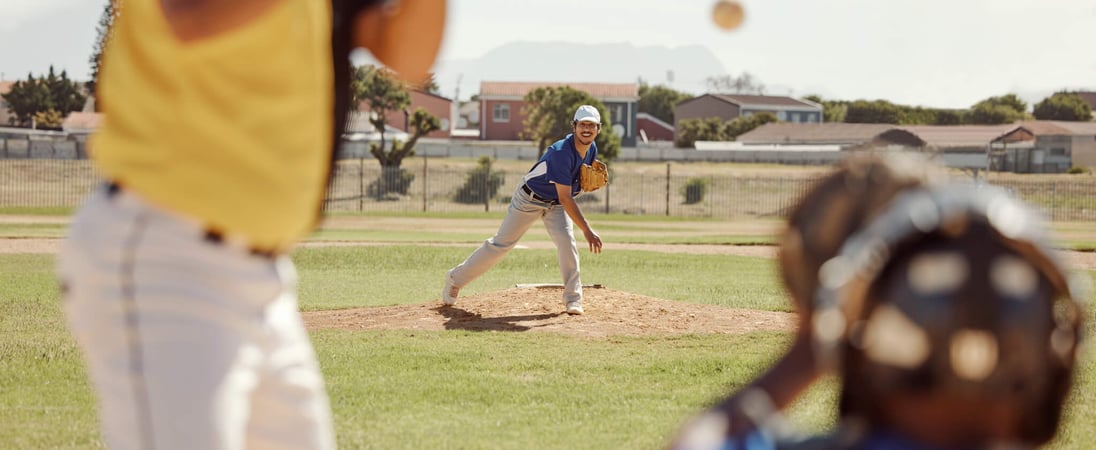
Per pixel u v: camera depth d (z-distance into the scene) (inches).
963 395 46.6
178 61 100.3
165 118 102.4
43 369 308.0
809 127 3659.0
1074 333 48.0
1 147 2480.3
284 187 107.0
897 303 46.2
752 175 2456.9
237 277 107.0
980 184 50.8
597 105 2213.3
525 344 369.7
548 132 2470.5
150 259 104.0
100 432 232.2
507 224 434.6
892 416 49.6
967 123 4586.6
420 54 123.8
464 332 396.2
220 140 103.3
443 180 2116.1
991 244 46.0
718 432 54.9
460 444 229.8
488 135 4015.8
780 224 55.5
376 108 2140.7
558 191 418.9
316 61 108.3
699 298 556.7
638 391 289.6
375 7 122.1
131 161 104.6
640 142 4138.8
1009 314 44.9
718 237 1168.2
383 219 1470.2
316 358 335.0
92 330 106.8
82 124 3248.0
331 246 893.8
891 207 49.6
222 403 103.1
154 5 101.2
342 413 258.1
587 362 334.3
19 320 432.1
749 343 376.5
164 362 102.4
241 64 101.6
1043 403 48.2
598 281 663.1
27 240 933.2
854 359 49.1
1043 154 3115.2
